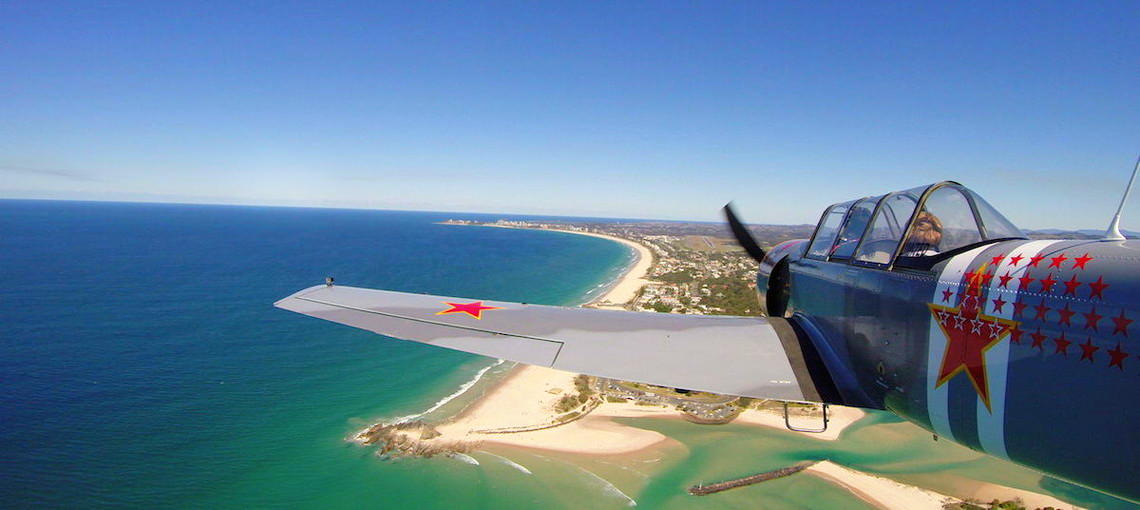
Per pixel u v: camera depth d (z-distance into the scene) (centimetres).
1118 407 274
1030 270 330
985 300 351
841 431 2830
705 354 569
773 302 844
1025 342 320
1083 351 289
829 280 595
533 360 570
